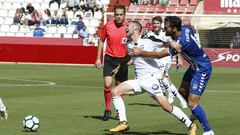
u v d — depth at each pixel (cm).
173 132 2812
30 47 9375
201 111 2602
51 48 9350
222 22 9488
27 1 11188
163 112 3609
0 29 10625
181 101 3903
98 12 10838
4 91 4975
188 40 2505
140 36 2664
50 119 3219
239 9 10100
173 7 10719
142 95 4784
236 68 8938
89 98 4450
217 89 5412
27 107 3791
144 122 3148
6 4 11112
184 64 9175
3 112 2992
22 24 10569
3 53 9375
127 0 11150
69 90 5147
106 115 3216
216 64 9244
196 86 2584
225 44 9450
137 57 2623
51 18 10550
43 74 7200
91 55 9281
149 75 2612
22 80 6241
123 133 2766
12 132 2741
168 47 2503
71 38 9462
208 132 2620
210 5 10225
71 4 10862
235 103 4178
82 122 3122
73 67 8694
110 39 3241
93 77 6800
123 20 3228
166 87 3869
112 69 3250
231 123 3117
